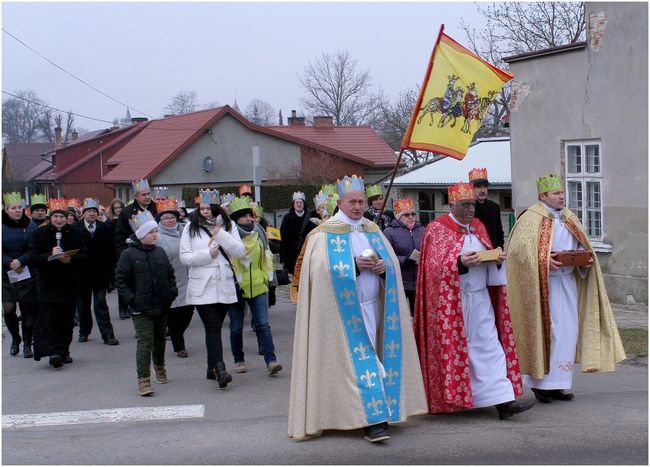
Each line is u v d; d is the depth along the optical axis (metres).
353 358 6.40
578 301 7.72
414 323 7.18
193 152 37.97
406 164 41.47
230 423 7.16
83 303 11.89
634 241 12.95
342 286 6.46
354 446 6.26
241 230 8.93
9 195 10.82
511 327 7.14
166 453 6.28
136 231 8.50
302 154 39.59
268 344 9.01
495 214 9.52
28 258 9.86
